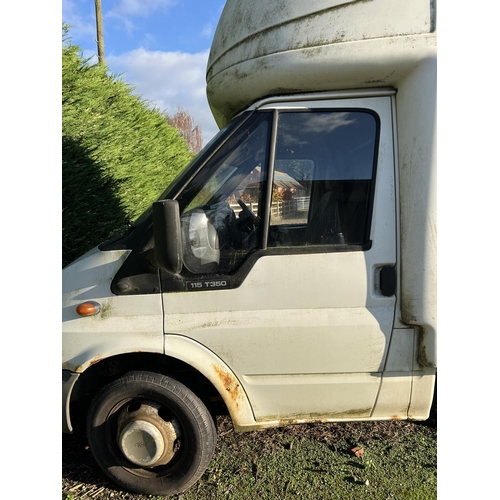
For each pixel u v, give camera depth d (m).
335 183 2.00
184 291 1.97
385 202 1.95
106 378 2.32
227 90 2.10
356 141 1.98
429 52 1.78
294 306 1.95
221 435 2.67
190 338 1.98
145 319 1.99
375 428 2.76
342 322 1.95
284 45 1.88
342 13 1.81
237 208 2.00
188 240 1.98
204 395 2.15
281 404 2.06
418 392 2.02
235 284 1.95
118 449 2.14
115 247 2.04
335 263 1.94
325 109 1.98
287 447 2.54
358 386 2.02
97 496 2.15
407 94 1.86
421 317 1.86
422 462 2.38
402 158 1.91
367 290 1.95
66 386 2.01
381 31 1.79
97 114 5.36
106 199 5.11
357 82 1.92
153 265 1.94
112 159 5.46
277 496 2.12
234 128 2.01
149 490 2.12
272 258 1.95
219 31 2.19
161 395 2.04
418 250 1.85
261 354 1.98
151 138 7.17
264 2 1.93
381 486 2.18
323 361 1.98
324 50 1.83
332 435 2.67
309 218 1.99
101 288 2.02
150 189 6.52
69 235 4.50
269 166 1.98
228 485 2.20
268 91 2.00
